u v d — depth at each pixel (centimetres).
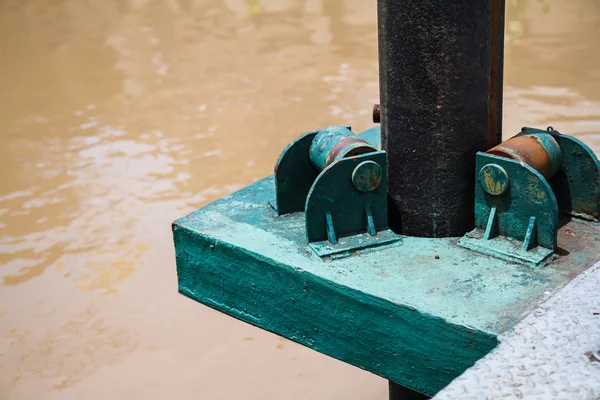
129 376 905
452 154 436
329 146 451
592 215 452
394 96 437
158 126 1431
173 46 1812
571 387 299
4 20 2069
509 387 301
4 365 929
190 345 958
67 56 1800
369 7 1988
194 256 464
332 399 866
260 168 1255
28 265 1095
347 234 444
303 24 1892
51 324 991
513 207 425
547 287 394
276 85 1549
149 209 1188
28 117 1505
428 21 416
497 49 434
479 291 394
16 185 1277
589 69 1506
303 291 420
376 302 393
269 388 883
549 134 446
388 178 455
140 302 1027
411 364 392
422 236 451
